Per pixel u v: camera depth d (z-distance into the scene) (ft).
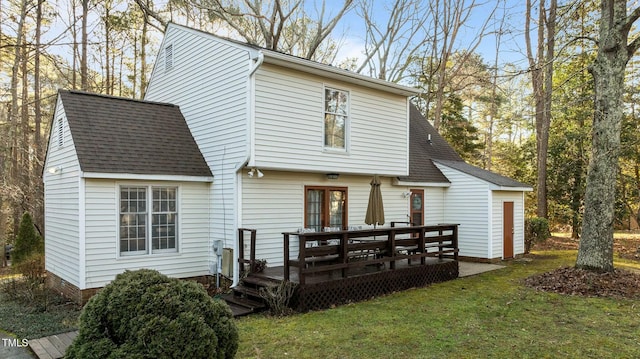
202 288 14.79
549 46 51.24
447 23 73.10
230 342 14.26
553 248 55.62
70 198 28.37
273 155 28.73
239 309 24.30
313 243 33.71
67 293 28.58
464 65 81.10
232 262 29.25
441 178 47.14
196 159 32.01
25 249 37.68
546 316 22.54
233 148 29.30
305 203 33.81
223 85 30.53
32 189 49.37
